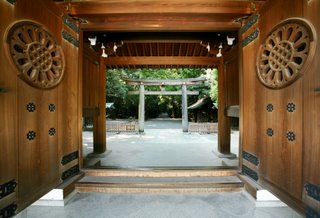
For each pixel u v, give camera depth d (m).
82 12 2.85
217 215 2.18
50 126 2.41
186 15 2.93
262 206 2.38
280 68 2.15
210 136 9.66
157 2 2.78
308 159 1.78
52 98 2.46
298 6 1.90
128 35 4.20
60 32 2.61
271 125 2.31
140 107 11.45
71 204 2.44
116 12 2.84
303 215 1.82
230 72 4.41
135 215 2.17
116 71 16.06
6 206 1.78
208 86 14.57
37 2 2.18
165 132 11.52
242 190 2.81
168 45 4.77
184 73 16.09
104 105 5.07
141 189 2.79
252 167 2.75
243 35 2.99
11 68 1.85
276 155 2.22
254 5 2.79
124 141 7.70
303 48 1.96
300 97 1.88
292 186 1.97
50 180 2.39
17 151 1.92
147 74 16.48
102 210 2.29
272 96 2.29
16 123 1.91
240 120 3.10
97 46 4.43
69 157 2.83
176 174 3.14
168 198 2.61
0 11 1.73
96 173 3.15
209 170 3.15
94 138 5.02
